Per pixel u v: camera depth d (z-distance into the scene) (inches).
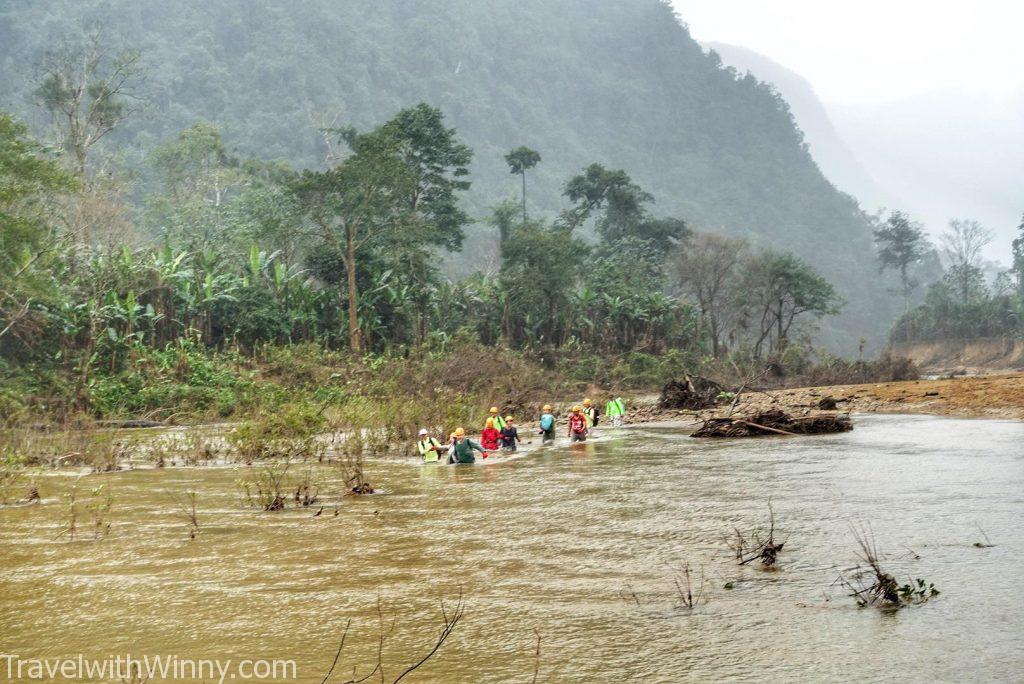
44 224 1405.0
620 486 463.5
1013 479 433.1
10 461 580.1
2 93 4146.2
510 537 329.7
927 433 713.0
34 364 1283.2
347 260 1939.0
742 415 884.0
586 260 3078.2
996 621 204.7
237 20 7426.2
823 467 514.0
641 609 226.1
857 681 169.0
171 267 1617.9
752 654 187.5
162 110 5910.4
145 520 392.2
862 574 254.4
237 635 213.9
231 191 3326.8
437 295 2234.3
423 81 7869.1
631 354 2145.7
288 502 440.8
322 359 1422.2
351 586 260.1
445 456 669.3
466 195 6378.0
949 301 4466.0
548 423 760.3
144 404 1187.3
